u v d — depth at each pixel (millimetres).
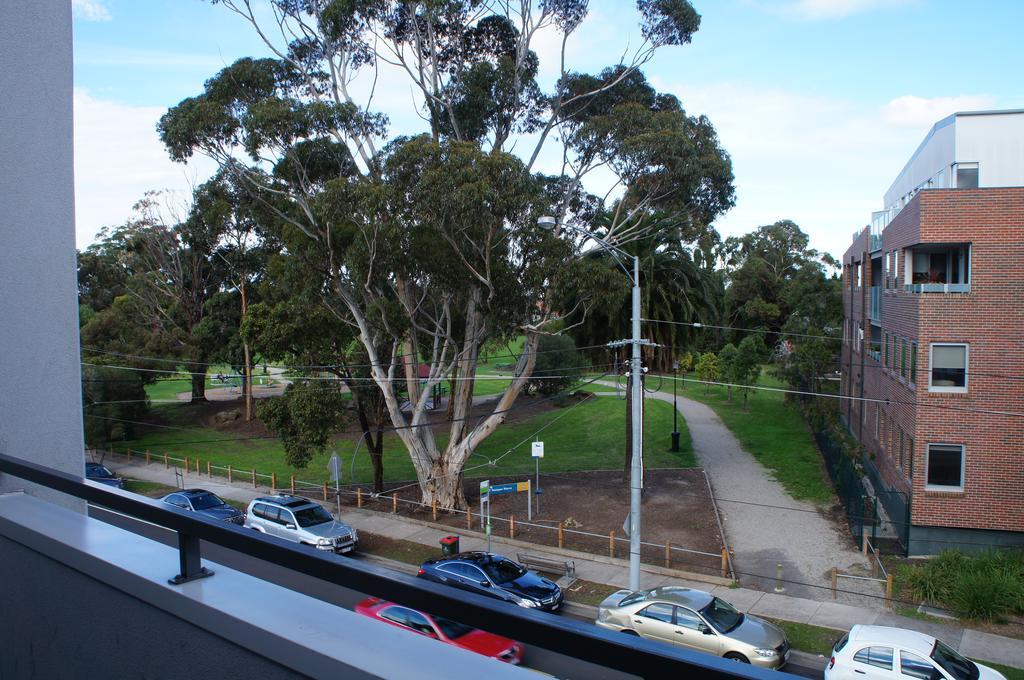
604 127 23625
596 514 23781
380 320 23703
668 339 28219
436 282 22516
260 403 27828
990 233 18781
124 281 53438
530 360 25516
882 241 26000
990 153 24031
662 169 23172
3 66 3264
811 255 68125
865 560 19047
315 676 1583
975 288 18891
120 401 37906
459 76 26281
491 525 23125
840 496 24438
